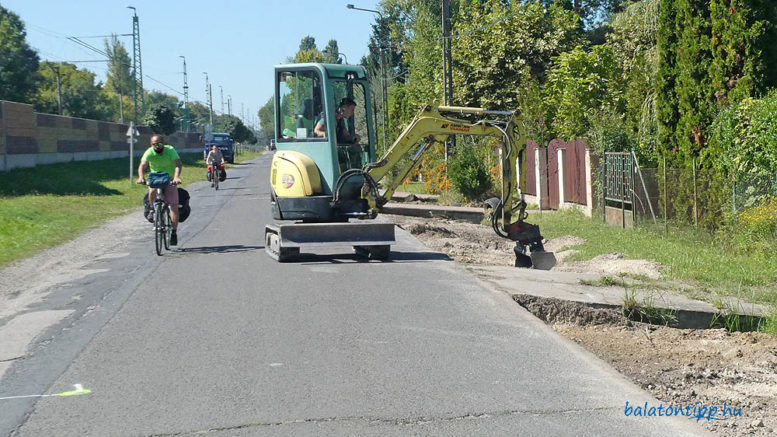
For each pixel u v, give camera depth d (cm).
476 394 565
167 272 1149
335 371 628
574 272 1191
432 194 3031
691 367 710
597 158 2044
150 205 1380
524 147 1278
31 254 1417
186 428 504
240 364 652
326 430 495
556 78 3058
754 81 1449
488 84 3706
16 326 816
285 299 926
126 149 6178
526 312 848
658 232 1568
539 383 592
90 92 10081
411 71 5884
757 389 642
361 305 887
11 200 2525
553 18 3856
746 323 887
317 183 1268
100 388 593
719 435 497
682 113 1636
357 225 1224
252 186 3775
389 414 524
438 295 944
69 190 3103
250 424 509
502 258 1430
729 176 1438
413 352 685
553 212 2295
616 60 3130
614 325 893
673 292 1002
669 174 1612
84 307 905
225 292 976
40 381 614
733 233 1345
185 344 721
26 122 3775
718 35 1513
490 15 3750
